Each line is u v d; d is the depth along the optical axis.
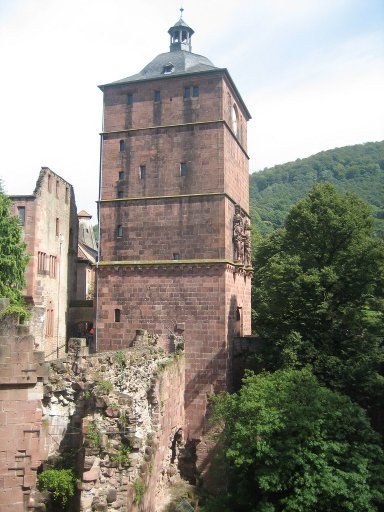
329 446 23.14
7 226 34.75
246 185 43.34
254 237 71.62
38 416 15.91
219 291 33.84
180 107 36.22
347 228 37.44
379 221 73.25
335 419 24.41
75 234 53.66
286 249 41.34
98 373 18.62
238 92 39.59
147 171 36.44
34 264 41.22
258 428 23.50
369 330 35.53
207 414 33.03
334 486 21.84
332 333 34.91
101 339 35.62
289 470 22.91
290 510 22.14
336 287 36.16
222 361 33.38
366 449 23.91
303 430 23.50
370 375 32.25
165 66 37.38
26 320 35.22
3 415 15.59
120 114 37.50
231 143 37.59
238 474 25.77
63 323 48.72
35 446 15.78
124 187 36.81
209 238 34.56
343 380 31.59
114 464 16.38
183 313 34.31
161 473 25.08
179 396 31.77
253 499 24.62
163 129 36.38
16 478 15.56
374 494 22.70
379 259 35.22
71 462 17.27
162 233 35.53
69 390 18.31
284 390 26.06
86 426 16.64
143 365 22.73
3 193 37.31
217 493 28.67
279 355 33.53
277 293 36.25
